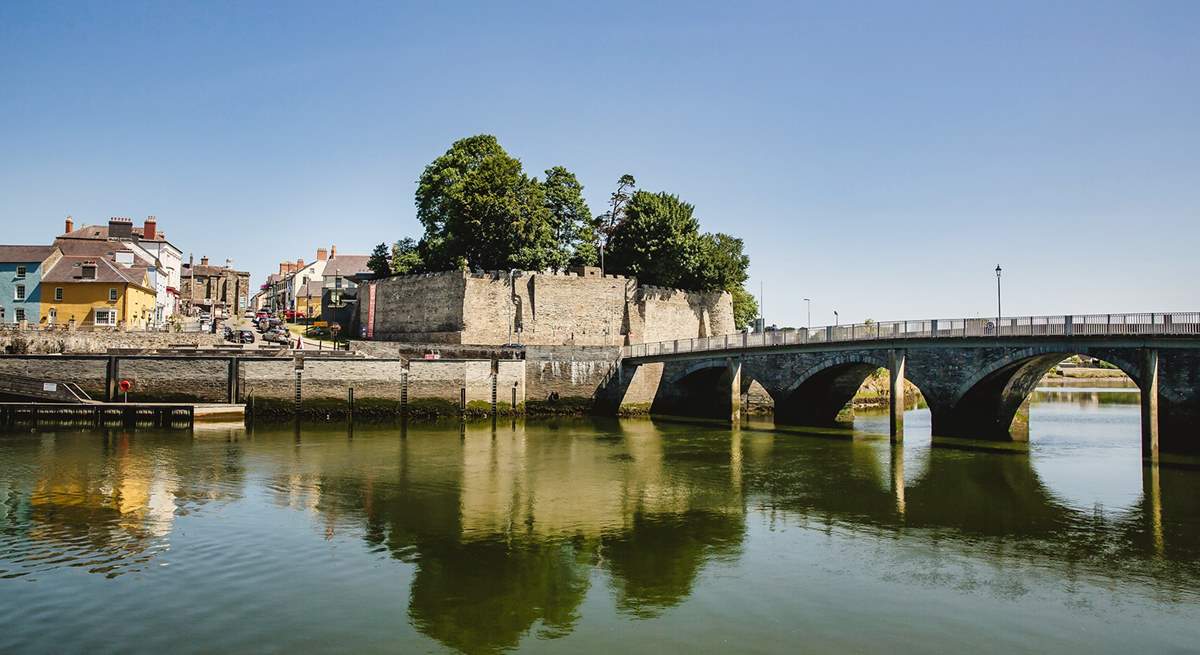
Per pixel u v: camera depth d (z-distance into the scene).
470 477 40.44
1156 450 43.53
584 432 62.91
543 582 23.58
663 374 81.00
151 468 41.47
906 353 57.03
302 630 19.66
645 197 100.50
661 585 23.47
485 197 87.25
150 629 19.53
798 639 19.59
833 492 37.25
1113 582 24.08
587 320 91.31
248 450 48.59
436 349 77.62
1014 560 26.27
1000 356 51.06
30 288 81.50
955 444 54.16
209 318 114.62
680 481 39.88
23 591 22.08
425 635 19.52
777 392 68.00
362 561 25.30
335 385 68.44
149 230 114.19
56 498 33.88
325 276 136.62
